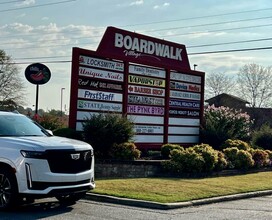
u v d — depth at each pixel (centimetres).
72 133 1670
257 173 1969
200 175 1708
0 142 971
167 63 2191
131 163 1670
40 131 1119
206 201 1196
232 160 1928
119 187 1257
